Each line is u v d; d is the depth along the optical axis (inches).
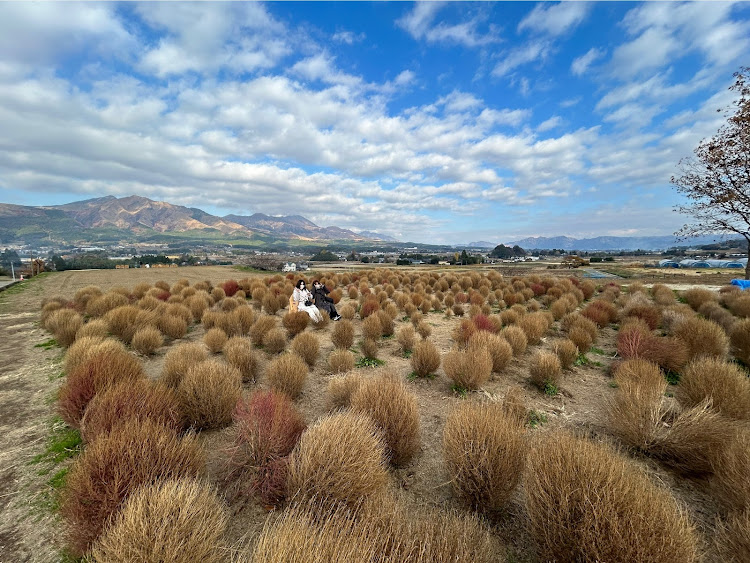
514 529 97.8
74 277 1004.6
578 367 251.0
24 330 349.4
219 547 81.0
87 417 130.3
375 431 120.3
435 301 506.3
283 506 102.9
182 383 154.2
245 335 335.3
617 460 84.4
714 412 144.4
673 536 68.1
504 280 815.7
